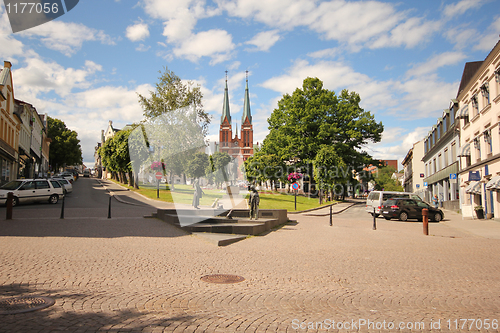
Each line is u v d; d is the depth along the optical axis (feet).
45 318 12.57
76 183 173.99
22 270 19.39
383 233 47.83
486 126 78.02
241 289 17.84
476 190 80.02
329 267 24.00
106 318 12.88
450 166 113.60
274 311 14.62
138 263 22.66
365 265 25.13
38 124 194.08
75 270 20.02
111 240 31.17
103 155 158.51
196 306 14.84
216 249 29.32
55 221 43.52
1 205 67.51
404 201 76.23
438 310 15.44
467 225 65.21
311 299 16.56
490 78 73.92
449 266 25.80
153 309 14.16
